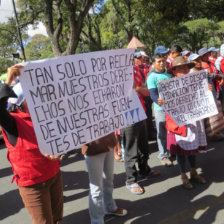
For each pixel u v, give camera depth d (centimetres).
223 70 552
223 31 2448
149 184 375
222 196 326
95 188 263
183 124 329
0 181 453
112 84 261
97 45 2639
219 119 491
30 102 203
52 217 226
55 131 218
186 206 313
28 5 1595
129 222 293
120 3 2528
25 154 202
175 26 2588
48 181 215
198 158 450
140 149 381
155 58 359
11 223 319
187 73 351
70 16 1382
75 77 232
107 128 256
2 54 3064
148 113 557
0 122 188
